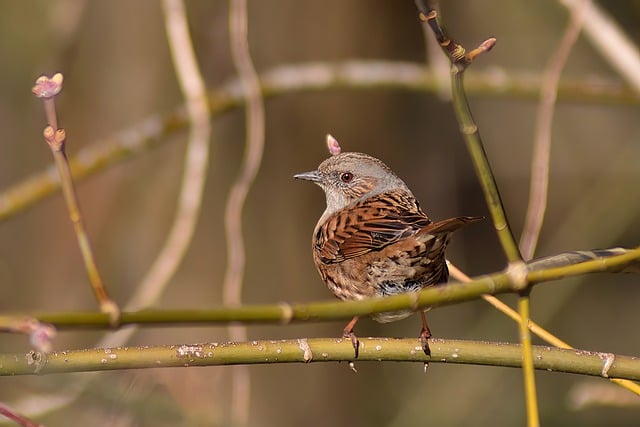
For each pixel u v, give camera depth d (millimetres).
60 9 11383
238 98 10555
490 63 15500
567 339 15203
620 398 8969
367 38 12305
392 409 13000
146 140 10391
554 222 15758
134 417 9039
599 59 15594
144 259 11555
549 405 14109
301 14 12031
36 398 9102
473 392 13125
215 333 11320
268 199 11930
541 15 15484
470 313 14242
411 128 13562
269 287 11820
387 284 7180
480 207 15016
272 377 12016
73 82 11727
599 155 15727
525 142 15797
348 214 7805
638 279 15352
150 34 11641
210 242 11617
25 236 12242
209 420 9133
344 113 12375
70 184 4453
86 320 4215
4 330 3906
